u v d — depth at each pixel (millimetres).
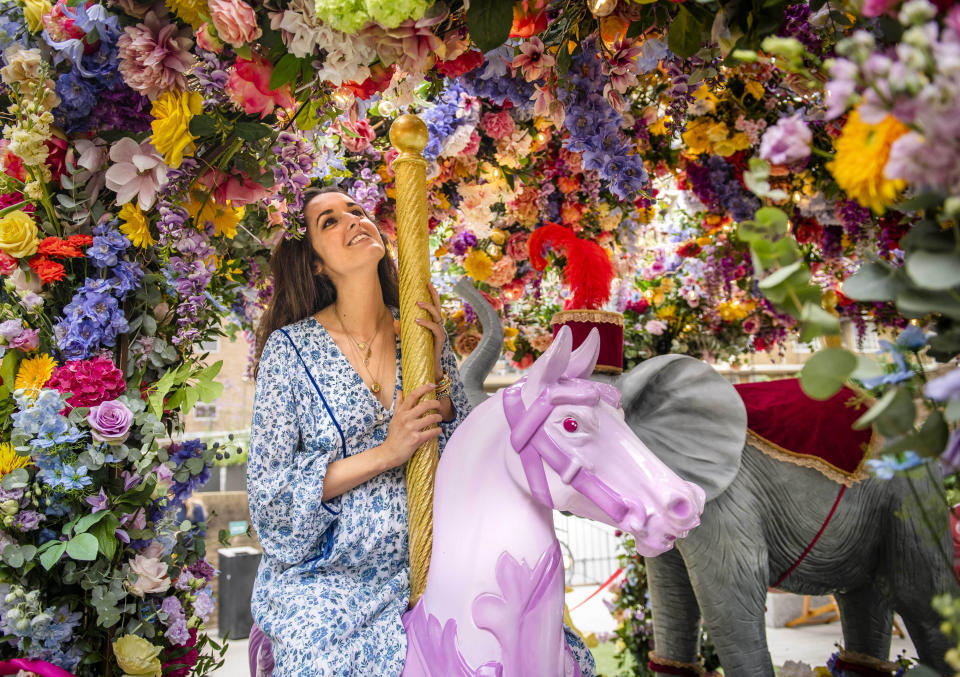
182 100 2283
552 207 4129
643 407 3355
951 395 1052
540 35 2496
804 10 2320
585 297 3369
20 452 2227
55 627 2203
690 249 5512
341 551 2449
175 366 2584
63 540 2242
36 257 2396
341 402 2582
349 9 1868
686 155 4250
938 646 3443
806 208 4207
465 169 3875
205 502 10938
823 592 3717
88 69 2354
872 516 3498
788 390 3711
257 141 2572
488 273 4473
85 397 2289
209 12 2129
